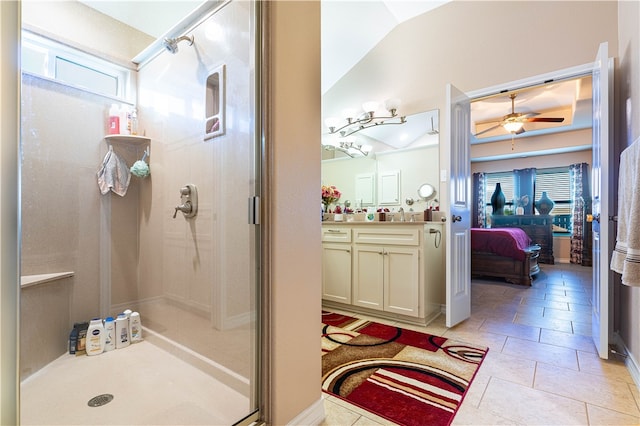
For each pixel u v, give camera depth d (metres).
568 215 6.41
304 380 1.35
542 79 2.52
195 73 1.85
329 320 2.78
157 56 2.15
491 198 7.13
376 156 3.50
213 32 1.73
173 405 1.44
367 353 2.08
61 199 1.86
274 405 1.22
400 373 1.80
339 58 3.50
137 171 2.16
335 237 3.08
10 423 0.77
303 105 1.37
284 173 1.28
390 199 3.40
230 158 1.56
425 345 2.20
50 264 1.75
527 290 3.94
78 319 1.91
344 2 2.89
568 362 1.92
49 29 1.87
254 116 1.33
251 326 1.34
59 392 1.54
